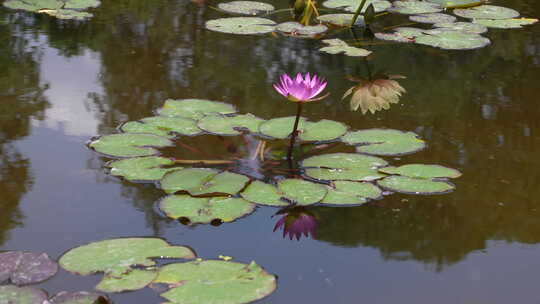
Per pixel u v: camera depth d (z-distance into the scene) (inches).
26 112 101.4
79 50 135.0
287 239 68.7
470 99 113.6
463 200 78.5
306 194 77.2
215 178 79.9
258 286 57.9
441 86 120.5
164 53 135.3
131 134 93.1
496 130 99.9
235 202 75.2
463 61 137.5
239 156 88.0
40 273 59.0
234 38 150.4
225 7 182.1
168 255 62.9
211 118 99.7
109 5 178.7
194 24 161.5
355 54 138.4
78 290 56.7
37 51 133.0
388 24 172.2
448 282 62.0
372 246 67.9
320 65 131.5
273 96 112.1
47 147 89.4
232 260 64.3
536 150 93.0
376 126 100.7
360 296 59.3
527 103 111.9
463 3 189.9
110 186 79.0
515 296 60.3
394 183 81.7
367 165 86.4
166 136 93.2
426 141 95.3
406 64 134.6
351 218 73.8
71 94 109.8
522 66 134.2
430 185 81.4
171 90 112.7
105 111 102.7
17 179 79.7
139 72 122.5
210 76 121.2
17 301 53.9
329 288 60.4
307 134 95.5
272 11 182.1
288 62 132.6
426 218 74.3
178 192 76.9
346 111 107.0
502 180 83.7
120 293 56.4
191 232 69.2
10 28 150.4
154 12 172.9
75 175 81.5
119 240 65.7
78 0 179.3
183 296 55.7
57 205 74.0
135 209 73.7
